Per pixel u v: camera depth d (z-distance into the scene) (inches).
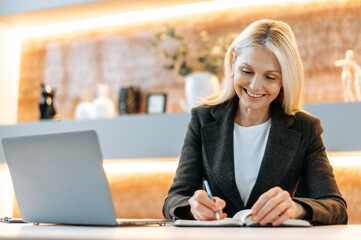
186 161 52.3
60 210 36.0
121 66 100.7
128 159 85.8
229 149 50.6
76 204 35.0
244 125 53.9
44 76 106.3
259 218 34.8
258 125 52.9
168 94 96.4
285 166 48.9
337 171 83.8
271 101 50.1
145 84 98.3
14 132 93.6
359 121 74.0
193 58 95.7
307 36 89.4
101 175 33.1
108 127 87.7
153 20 99.7
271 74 47.7
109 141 87.2
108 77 101.3
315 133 50.8
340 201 44.3
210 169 50.9
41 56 107.0
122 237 23.2
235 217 38.9
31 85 107.2
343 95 86.4
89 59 103.3
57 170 34.9
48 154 34.9
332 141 75.0
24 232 27.7
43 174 35.8
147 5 92.5
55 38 106.7
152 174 93.9
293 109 52.5
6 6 97.7
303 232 29.4
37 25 104.0
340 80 87.0
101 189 33.5
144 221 36.3
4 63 103.4
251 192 49.0
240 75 48.9
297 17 90.4
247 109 52.6
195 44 96.0
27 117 106.8
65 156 34.1
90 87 102.4
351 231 31.1
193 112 56.0
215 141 52.1
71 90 103.7
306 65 88.8
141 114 91.0
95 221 34.8
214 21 95.4
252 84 48.0
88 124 88.9
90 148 32.9
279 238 23.8
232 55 52.7
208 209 37.6
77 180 34.2
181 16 97.7
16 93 106.9
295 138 49.5
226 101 55.1
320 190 46.2
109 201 33.6
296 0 90.7
